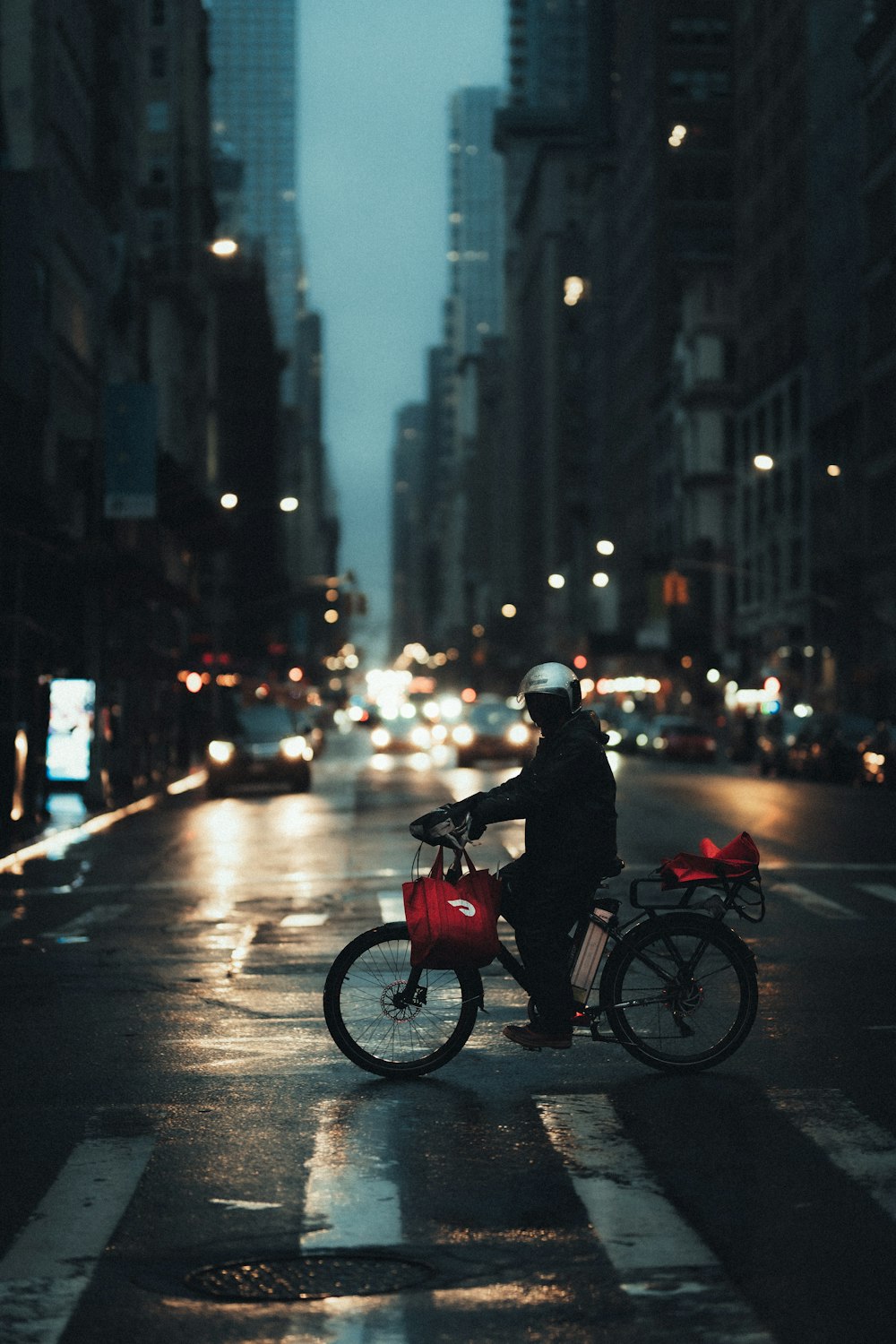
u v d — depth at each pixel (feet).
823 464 390.42
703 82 552.41
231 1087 43.34
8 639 183.01
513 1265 28.73
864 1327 25.71
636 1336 25.39
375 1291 27.58
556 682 42.96
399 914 81.61
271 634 512.22
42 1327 26.13
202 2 549.54
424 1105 40.93
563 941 43.57
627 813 155.43
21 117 242.37
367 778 246.68
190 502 332.80
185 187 490.49
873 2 362.53
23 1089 43.37
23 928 78.13
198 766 311.47
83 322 276.21
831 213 383.24
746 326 469.16
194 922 79.46
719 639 469.57
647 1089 42.50
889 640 340.59
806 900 85.51
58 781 168.96
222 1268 28.84
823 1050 47.26
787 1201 32.37
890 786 212.64
